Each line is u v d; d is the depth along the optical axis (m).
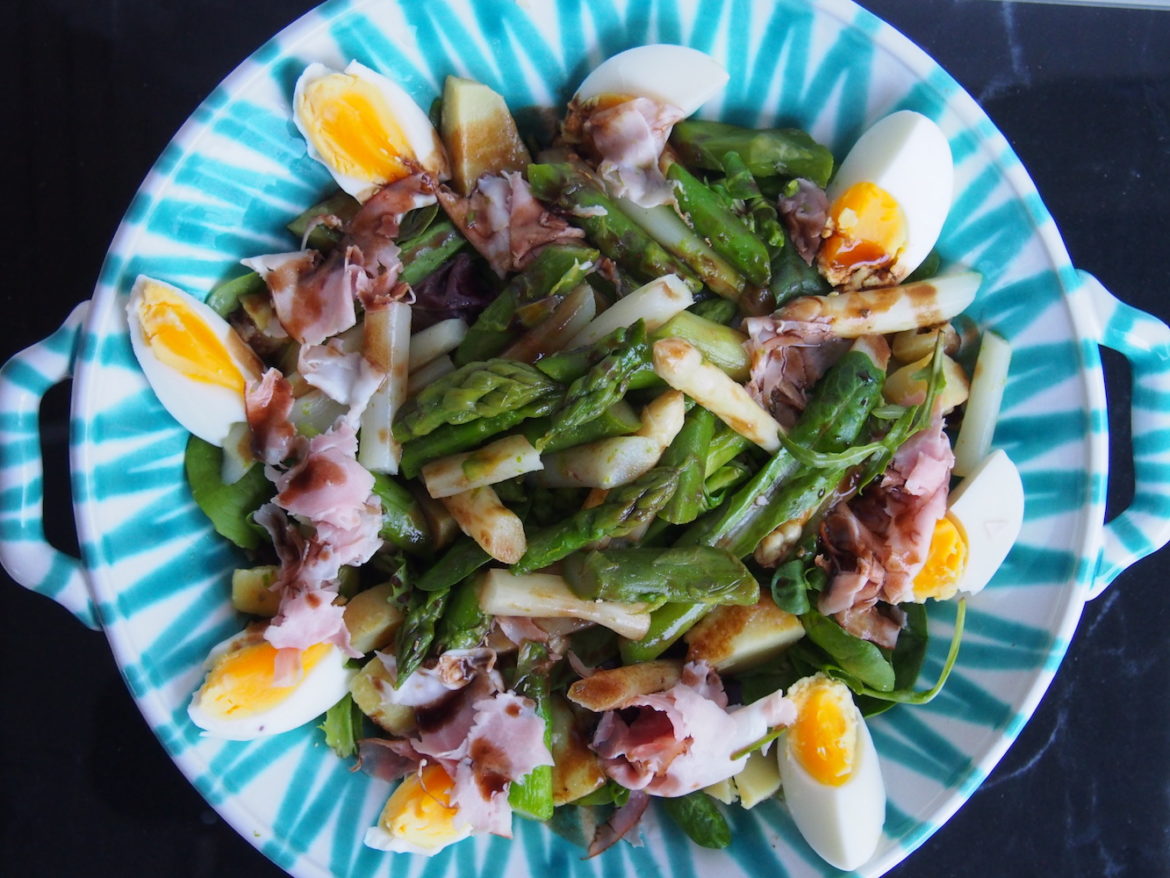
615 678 0.30
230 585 0.31
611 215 0.29
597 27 0.29
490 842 0.32
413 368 0.30
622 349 0.28
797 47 0.29
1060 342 0.29
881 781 0.31
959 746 0.30
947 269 0.31
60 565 0.28
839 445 0.30
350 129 0.28
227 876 0.37
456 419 0.28
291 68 0.27
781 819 0.32
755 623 0.31
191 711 0.28
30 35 0.36
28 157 0.36
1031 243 0.29
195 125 0.26
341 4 0.27
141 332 0.27
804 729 0.31
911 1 0.38
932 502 0.30
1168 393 0.30
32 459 0.28
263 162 0.28
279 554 0.29
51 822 0.36
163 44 0.36
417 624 0.30
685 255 0.30
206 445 0.30
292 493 0.28
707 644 0.31
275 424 0.29
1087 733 0.39
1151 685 0.39
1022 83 0.38
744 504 0.30
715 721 0.30
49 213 0.36
